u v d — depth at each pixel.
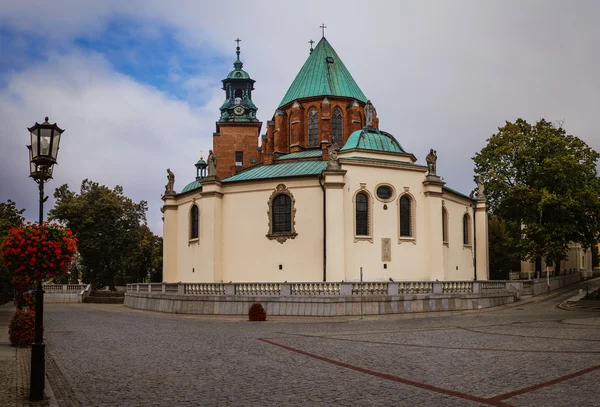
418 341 23.25
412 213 50.19
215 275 50.12
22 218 65.31
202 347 22.14
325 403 12.23
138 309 52.94
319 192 48.12
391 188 49.38
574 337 23.61
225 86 80.00
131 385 14.48
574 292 59.06
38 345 13.15
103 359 19.23
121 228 81.88
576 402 11.94
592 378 14.48
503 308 43.66
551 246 60.03
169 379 15.24
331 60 64.06
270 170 54.12
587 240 68.19
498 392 13.05
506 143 63.41
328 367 16.91
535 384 13.85
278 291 39.97
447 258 54.53
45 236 17.27
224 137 73.19
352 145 51.38
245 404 12.23
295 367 16.97
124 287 107.19
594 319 33.12
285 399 12.66
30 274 17.25
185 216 57.81
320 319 36.28
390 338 24.55
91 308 58.09
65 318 41.44
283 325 32.38
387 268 48.12
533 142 61.78
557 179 59.12
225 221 51.56
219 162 72.81
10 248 17.06
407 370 16.19
